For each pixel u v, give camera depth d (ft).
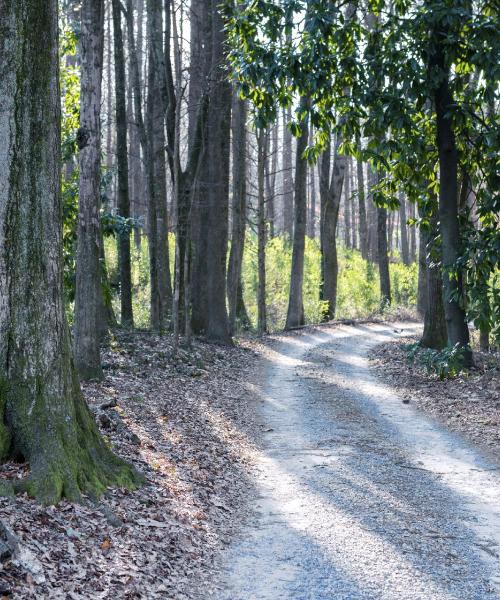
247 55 51.03
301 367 65.87
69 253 58.34
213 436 36.50
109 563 17.99
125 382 44.42
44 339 22.36
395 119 48.21
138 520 21.42
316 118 51.78
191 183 71.97
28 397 21.94
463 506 26.99
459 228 53.57
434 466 32.94
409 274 147.13
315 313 114.52
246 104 94.32
